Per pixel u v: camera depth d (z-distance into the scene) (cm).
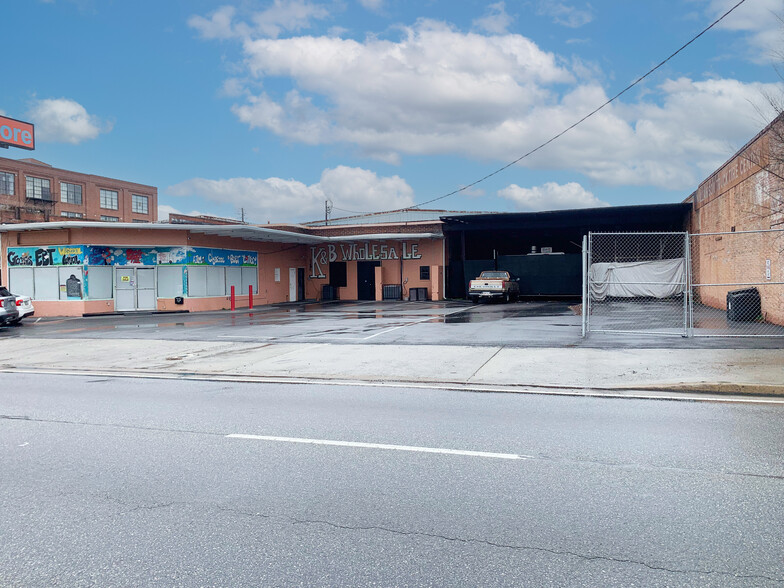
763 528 391
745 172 1822
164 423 701
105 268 2764
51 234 2752
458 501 443
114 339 1661
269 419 711
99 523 412
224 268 3062
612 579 329
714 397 805
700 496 446
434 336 1509
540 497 448
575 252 3862
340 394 869
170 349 1410
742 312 1742
